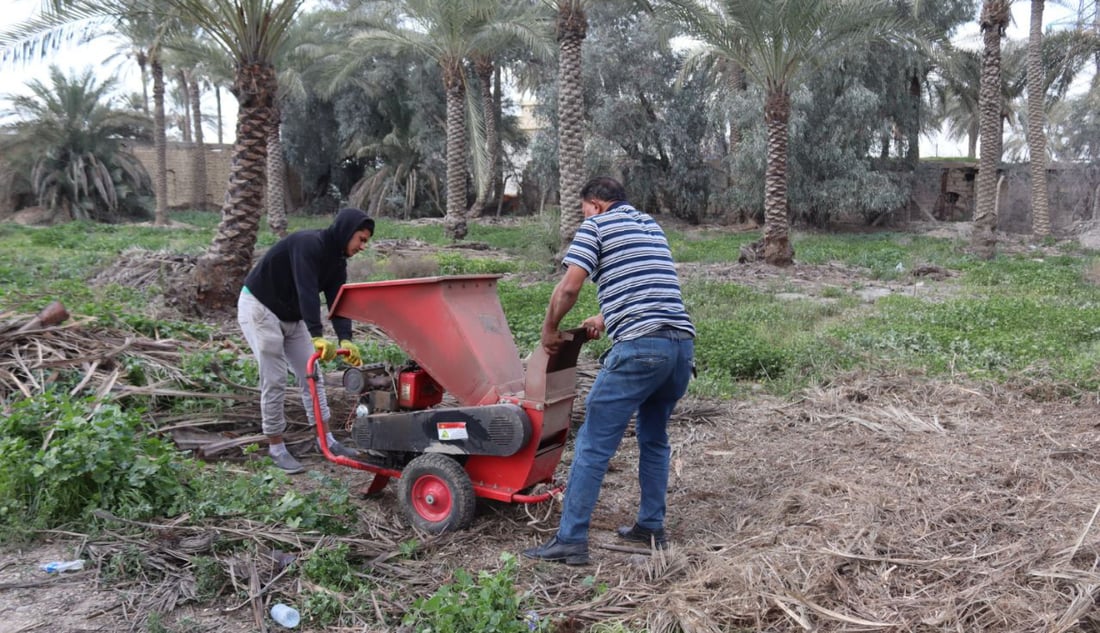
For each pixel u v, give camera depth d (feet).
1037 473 15.39
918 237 83.76
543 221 58.80
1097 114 90.43
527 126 147.02
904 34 66.49
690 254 65.87
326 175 129.49
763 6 53.83
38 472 12.99
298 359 17.54
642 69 96.37
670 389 13.01
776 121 57.77
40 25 35.60
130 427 14.57
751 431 19.98
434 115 111.86
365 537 13.67
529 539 13.83
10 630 10.38
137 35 43.68
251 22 34.68
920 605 10.58
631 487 16.57
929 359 26.66
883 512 13.69
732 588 11.20
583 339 14.06
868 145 91.15
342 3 99.25
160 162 95.09
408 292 14.30
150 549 12.27
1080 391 21.88
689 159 100.27
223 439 17.81
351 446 18.24
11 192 101.86
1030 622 10.06
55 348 19.76
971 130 128.26
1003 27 64.54
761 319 36.27
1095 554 11.54
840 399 22.17
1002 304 38.65
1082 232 83.35
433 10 69.31
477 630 10.12
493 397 13.94
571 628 10.90
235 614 11.06
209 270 34.81
